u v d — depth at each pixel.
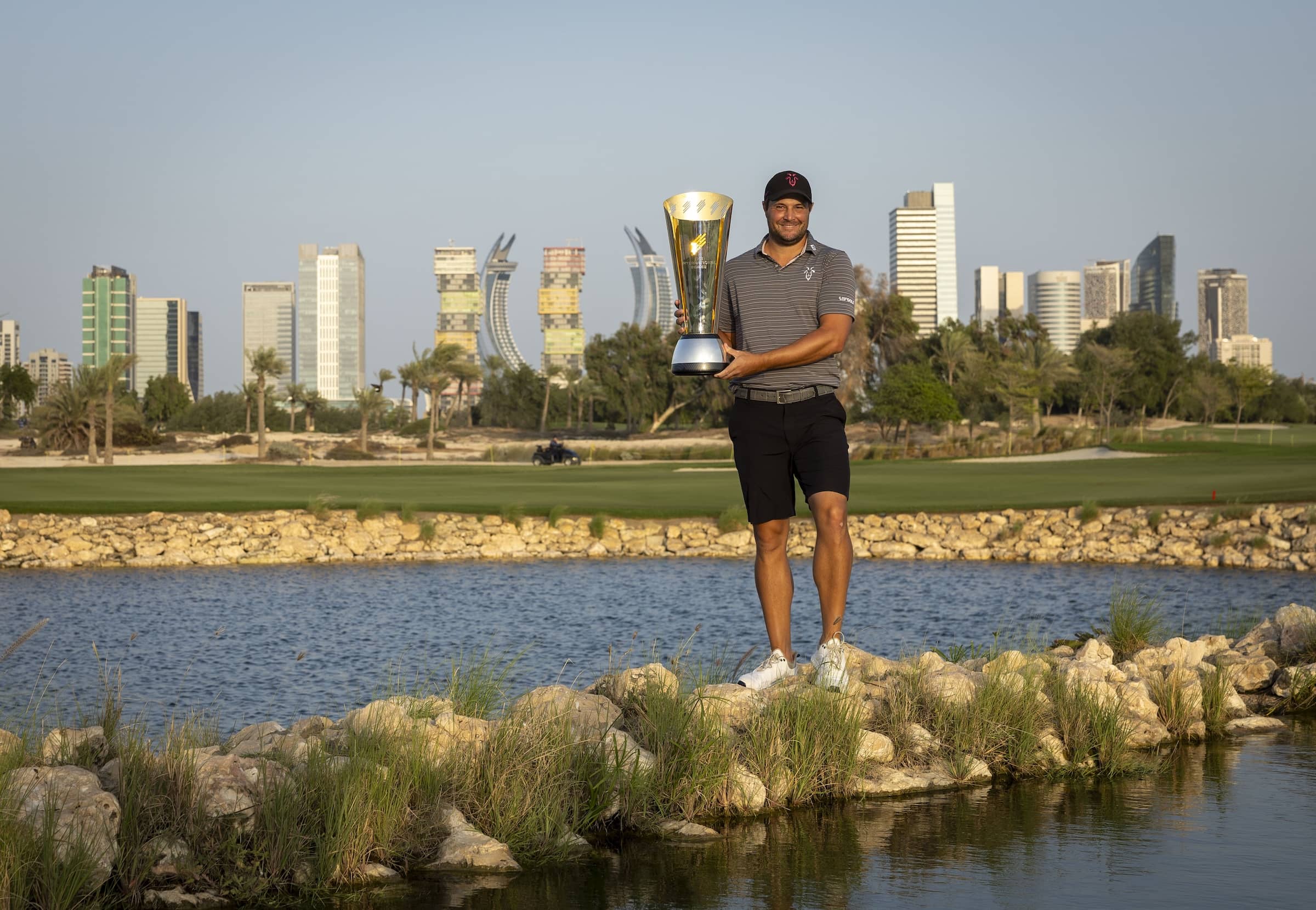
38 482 38.12
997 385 72.38
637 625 14.14
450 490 35.38
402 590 18.67
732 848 4.00
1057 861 3.71
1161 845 3.88
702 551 25.80
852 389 80.19
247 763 4.11
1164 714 5.92
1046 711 5.47
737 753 4.74
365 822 3.84
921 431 86.75
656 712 4.85
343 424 130.25
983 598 16.91
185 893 3.54
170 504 27.08
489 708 5.61
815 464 5.30
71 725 5.70
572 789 4.36
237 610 16.19
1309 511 23.66
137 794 3.74
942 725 5.29
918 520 27.30
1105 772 5.08
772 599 5.59
